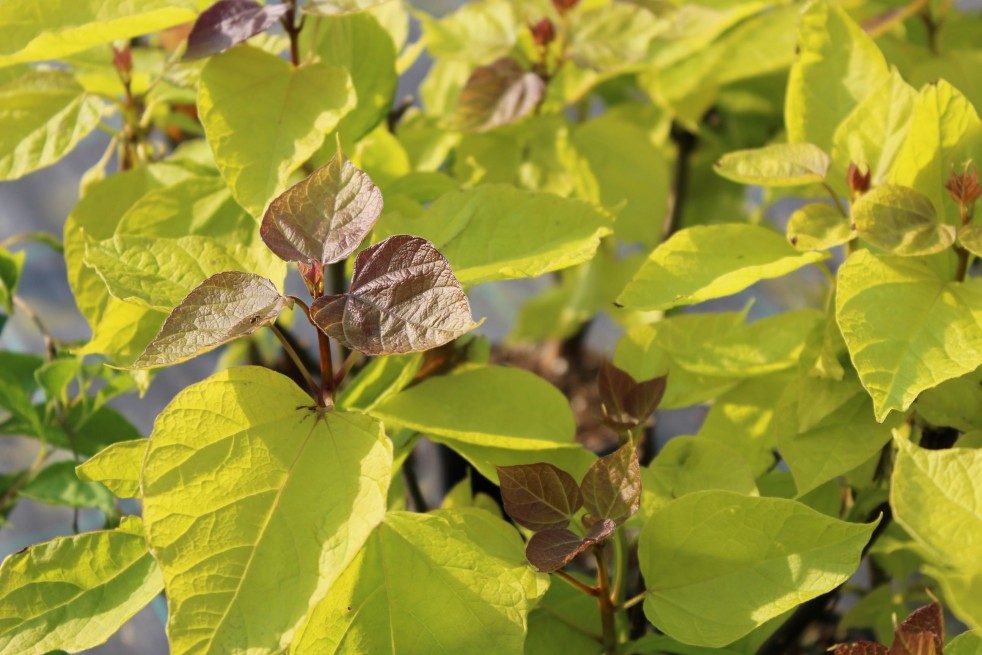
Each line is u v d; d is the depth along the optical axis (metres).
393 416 1.30
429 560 1.23
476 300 2.75
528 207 1.30
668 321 1.38
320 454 1.19
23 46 1.29
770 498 1.23
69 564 1.24
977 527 1.17
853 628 1.69
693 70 1.61
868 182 1.29
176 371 2.37
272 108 1.31
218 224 1.37
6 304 1.44
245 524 1.17
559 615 1.30
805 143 1.32
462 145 1.55
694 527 1.24
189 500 1.17
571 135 1.55
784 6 1.73
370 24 1.43
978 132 1.29
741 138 1.89
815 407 1.28
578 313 2.12
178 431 1.18
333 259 1.20
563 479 1.23
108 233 1.41
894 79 1.33
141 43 1.66
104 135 2.89
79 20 1.29
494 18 1.57
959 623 1.60
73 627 1.23
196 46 1.32
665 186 1.54
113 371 1.43
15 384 1.42
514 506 1.24
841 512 1.42
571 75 1.61
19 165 1.36
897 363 1.22
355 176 1.21
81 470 1.24
